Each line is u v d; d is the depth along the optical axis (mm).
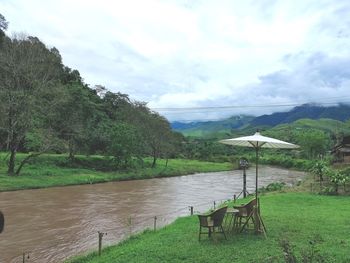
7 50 47375
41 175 45844
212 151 107625
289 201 25844
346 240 13688
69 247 17562
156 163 74062
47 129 51656
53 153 62844
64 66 91500
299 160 88062
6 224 22656
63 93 50094
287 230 15508
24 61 46375
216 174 68625
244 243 13430
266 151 113188
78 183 44844
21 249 17219
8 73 46188
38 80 46969
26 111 45219
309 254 9594
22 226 22172
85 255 14422
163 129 71125
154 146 69250
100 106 86750
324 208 22453
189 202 33000
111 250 14430
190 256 12062
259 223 15031
